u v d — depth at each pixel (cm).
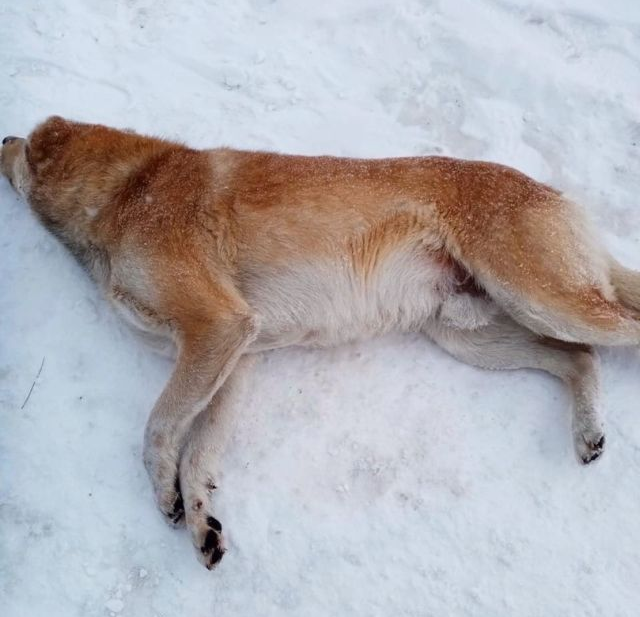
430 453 126
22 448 126
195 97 160
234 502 123
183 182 126
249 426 129
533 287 122
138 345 134
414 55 165
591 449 123
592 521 122
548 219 123
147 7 170
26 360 133
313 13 169
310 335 131
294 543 121
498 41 165
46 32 165
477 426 128
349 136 156
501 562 120
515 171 129
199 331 121
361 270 128
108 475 125
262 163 128
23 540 121
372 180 127
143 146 132
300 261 125
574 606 117
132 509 123
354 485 125
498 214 124
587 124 157
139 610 118
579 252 123
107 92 160
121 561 120
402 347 135
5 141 146
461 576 119
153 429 122
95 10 169
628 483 124
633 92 160
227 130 156
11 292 138
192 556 120
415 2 170
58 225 134
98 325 135
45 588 119
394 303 130
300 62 164
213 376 120
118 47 165
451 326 133
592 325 122
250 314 123
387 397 131
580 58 164
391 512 123
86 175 131
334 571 119
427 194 126
